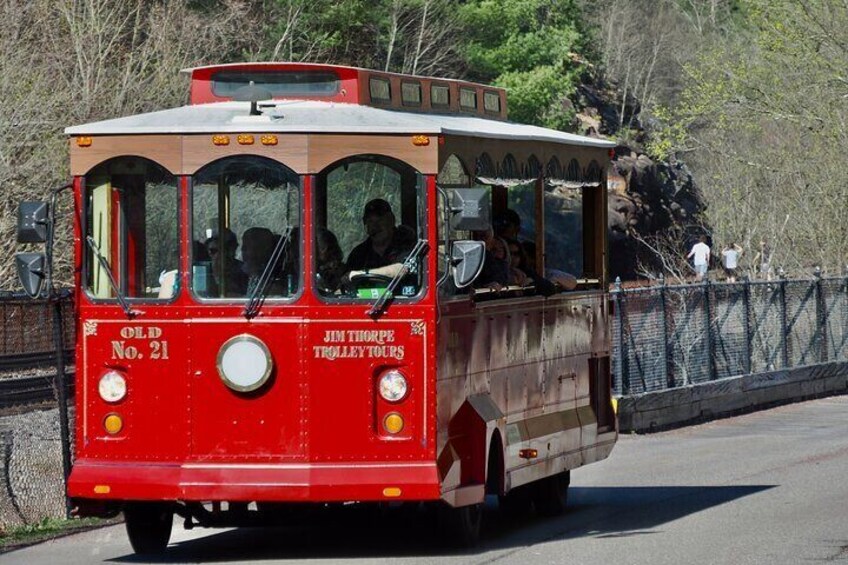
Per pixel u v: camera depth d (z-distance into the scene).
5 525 20.47
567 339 21.81
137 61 54.81
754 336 40.75
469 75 76.25
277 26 68.00
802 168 62.78
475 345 18.31
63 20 53.53
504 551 18.38
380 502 18.25
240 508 18.36
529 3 74.69
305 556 17.97
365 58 71.94
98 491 17.03
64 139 45.12
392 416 16.94
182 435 17.05
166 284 17.20
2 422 20.92
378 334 16.98
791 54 60.97
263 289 17.00
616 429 23.86
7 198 43.59
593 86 98.75
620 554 18.08
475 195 16.58
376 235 17.11
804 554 18.02
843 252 61.91
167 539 18.59
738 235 66.31
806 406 41.56
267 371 16.92
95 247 17.33
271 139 17.05
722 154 64.88
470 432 18.03
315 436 16.92
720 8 128.88
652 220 81.25
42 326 21.64
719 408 38.31
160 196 17.23
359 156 17.08
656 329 35.88
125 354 17.20
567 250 22.20
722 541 19.12
